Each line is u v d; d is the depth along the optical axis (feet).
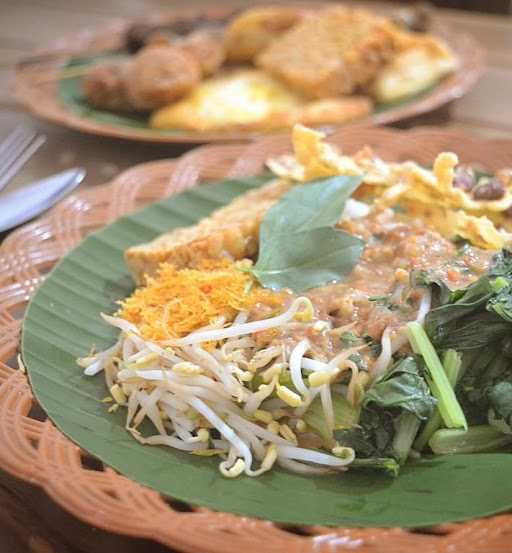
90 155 1.72
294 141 1.33
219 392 1.08
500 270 1.09
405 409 1.01
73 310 1.22
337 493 0.99
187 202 1.43
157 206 1.42
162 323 1.11
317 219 1.19
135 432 1.06
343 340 1.07
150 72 1.80
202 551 0.87
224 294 1.11
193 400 1.08
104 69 1.86
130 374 1.10
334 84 1.82
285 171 1.36
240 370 1.08
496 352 1.05
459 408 1.02
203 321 1.11
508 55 2.01
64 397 1.09
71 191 1.61
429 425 1.03
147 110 1.83
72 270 1.28
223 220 1.28
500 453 1.03
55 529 1.00
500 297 1.03
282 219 1.19
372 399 1.02
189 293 1.12
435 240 1.17
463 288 1.07
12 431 1.01
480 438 1.04
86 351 1.17
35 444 1.01
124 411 1.10
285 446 1.06
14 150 1.72
